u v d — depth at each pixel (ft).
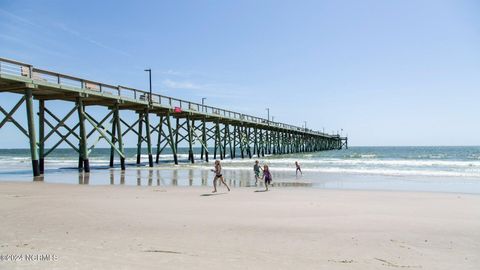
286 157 180.04
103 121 78.84
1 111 56.65
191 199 37.01
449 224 25.49
